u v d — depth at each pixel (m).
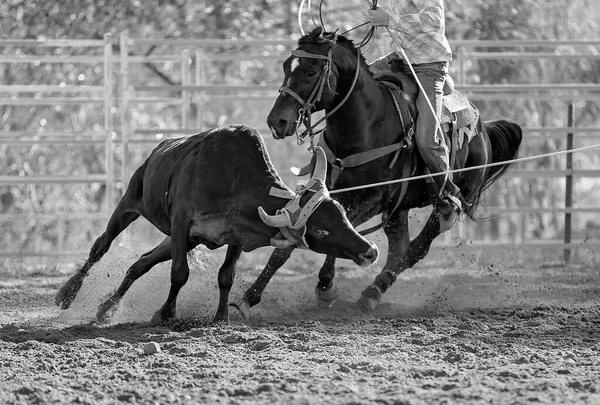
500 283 15.50
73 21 27.69
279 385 7.89
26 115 27.02
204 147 10.67
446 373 8.32
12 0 27.38
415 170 12.41
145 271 11.63
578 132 19.42
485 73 27.78
